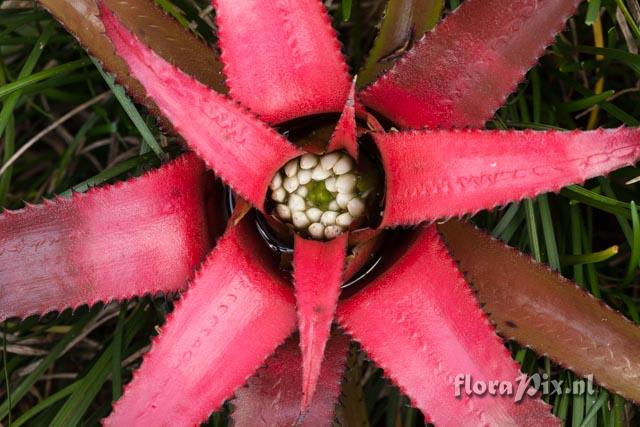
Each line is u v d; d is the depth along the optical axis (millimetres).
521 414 514
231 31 510
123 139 716
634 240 608
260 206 512
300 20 514
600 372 557
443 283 517
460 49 531
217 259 519
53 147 759
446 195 502
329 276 491
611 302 661
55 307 539
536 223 656
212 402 516
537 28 527
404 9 559
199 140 495
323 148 536
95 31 552
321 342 481
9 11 685
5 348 635
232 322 519
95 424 660
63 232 540
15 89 637
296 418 555
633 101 685
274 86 523
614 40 657
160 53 561
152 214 545
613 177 669
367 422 604
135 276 546
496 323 563
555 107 680
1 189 675
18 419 634
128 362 667
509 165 491
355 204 518
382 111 544
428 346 516
